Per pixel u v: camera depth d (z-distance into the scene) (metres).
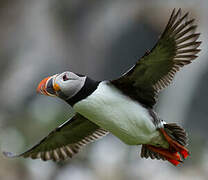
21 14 21.36
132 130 6.37
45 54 20.47
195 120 18.47
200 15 18.72
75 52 20.69
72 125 7.39
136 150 14.82
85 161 13.76
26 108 18.00
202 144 15.65
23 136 14.58
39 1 21.30
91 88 6.27
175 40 6.02
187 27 5.95
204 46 18.38
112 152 14.73
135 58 20.38
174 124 6.48
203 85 18.42
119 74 20.50
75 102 6.31
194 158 14.92
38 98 18.44
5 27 21.34
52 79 6.37
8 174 13.20
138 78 6.35
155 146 6.67
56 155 7.80
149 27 20.06
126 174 13.95
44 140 7.52
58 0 20.98
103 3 20.66
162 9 19.69
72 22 20.86
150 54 6.05
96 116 6.33
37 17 21.08
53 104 17.36
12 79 20.03
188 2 19.08
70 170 13.50
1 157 13.47
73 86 6.25
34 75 20.02
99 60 20.56
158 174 14.23
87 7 20.78
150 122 6.35
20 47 20.78
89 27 20.69
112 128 6.40
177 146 6.39
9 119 15.76
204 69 18.31
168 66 6.31
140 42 20.27
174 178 14.10
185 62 6.27
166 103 18.47
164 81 6.39
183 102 18.44
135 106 6.32
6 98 19.61
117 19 20.38
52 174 13.47
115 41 20.39
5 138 14.16
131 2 20.25
